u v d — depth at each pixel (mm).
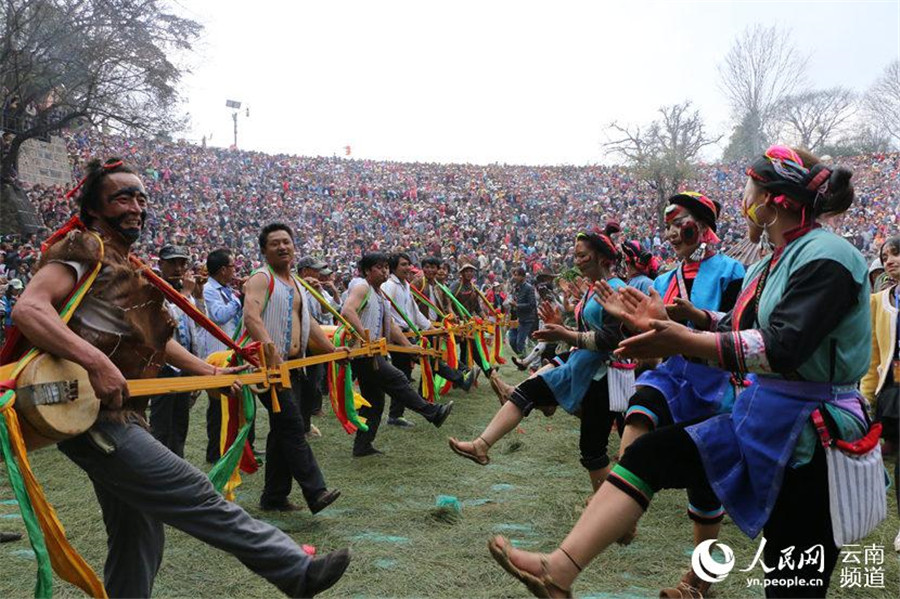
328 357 5613
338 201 44875
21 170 29578
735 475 2273
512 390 4625
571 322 8312
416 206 45656
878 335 4938
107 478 2641
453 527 4488
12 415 2355
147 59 27625
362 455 6496
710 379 3670
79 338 2490
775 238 2354
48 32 25969
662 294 4090
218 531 2705
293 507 4898
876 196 43281
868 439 2230
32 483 2379
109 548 2908
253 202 40750
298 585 2754
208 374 3551
